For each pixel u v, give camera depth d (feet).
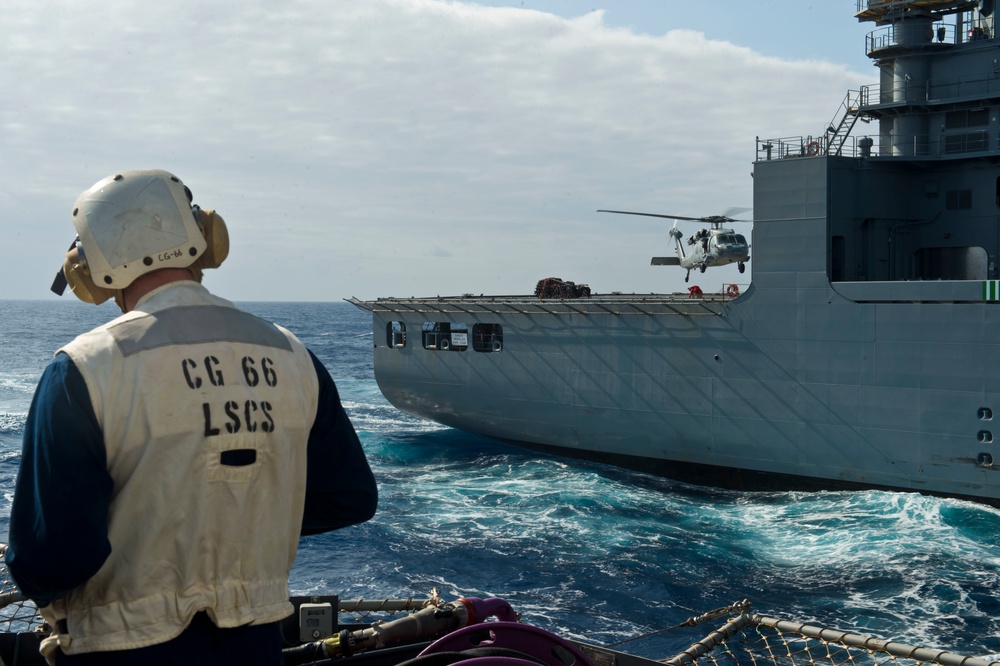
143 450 7.32
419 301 120.06
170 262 8.24
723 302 93.09
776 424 90.99
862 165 95.91
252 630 7.86
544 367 108.06
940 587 66.59
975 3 95.96
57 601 7.68
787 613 62.90
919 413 82.69
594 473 103.81
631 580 69.92
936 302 81.15
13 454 128.36
